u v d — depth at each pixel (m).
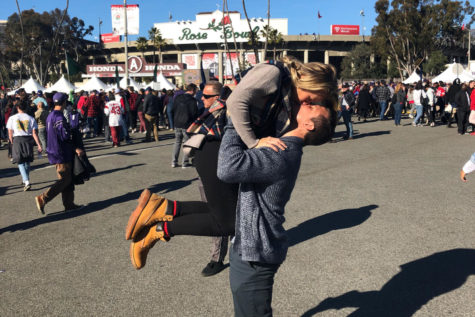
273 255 1.60
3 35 79.25
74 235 4.47
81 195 6.30
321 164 8.16
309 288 3.07
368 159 8.66
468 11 60.09
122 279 3.33
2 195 6.57
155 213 1.80
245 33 79.88
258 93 1.51
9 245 4.23
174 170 8.16
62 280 3.35
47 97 13.48
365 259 3.56
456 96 12.96
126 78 25.61
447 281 3.12
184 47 88.62
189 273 3.41
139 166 8.70
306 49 91.25
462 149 9.80
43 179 7.86
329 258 3.60
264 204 1.58
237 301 1.70
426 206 5.11
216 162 1.80
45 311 2.86
